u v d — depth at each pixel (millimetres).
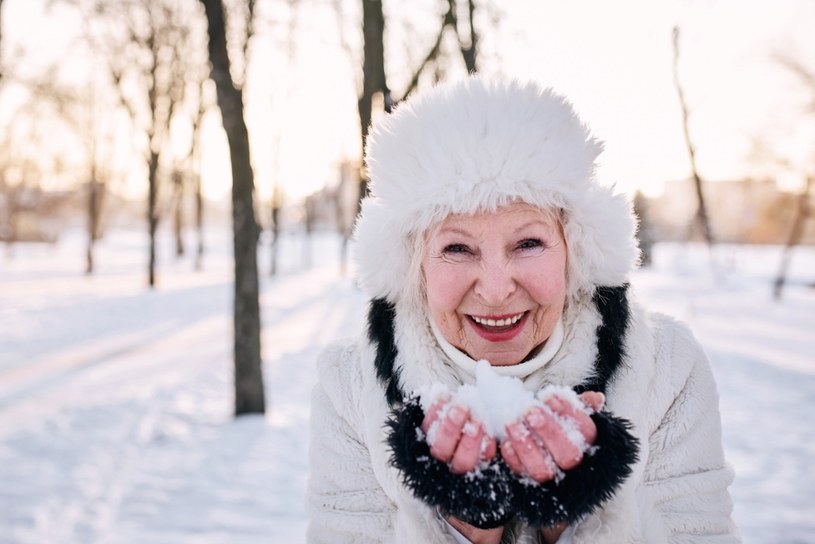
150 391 6832
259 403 5750
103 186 23281
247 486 4156
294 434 5277
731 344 10023
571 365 954
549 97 935
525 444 745
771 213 24562
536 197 902
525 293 919
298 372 8094
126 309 14188
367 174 1040
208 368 8180
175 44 16328
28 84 16188
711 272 25938
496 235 905
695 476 1010
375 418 1026
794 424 5617
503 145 877
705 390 1046
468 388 818
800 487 4129
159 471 4414
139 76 17328
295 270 28422
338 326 12469
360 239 1052
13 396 6598
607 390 950
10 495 3957
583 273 973
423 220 945
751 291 19484
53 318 12547
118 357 9016
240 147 5512
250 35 12000
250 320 5734
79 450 4844
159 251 39250
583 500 739
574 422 768
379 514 1077
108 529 3512
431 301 953
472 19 4309
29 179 30750
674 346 1065
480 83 960
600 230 956
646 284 20875
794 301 17250
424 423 799
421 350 997
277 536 3439
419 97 988
